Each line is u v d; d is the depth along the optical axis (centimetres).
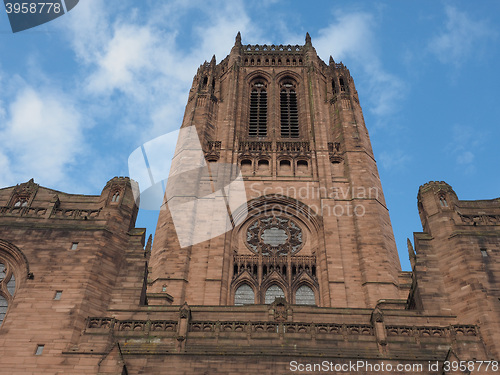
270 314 3984
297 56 8506
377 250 5409
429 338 3700
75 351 3566
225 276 5316
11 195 4809
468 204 4709
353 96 7769
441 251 4206
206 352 3569
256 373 3459
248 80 8044
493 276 3928
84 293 3875
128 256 4256
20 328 3656
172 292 5081
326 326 3800
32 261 4059
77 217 4459
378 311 3838
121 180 4834
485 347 3572
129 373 3466
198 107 7412
